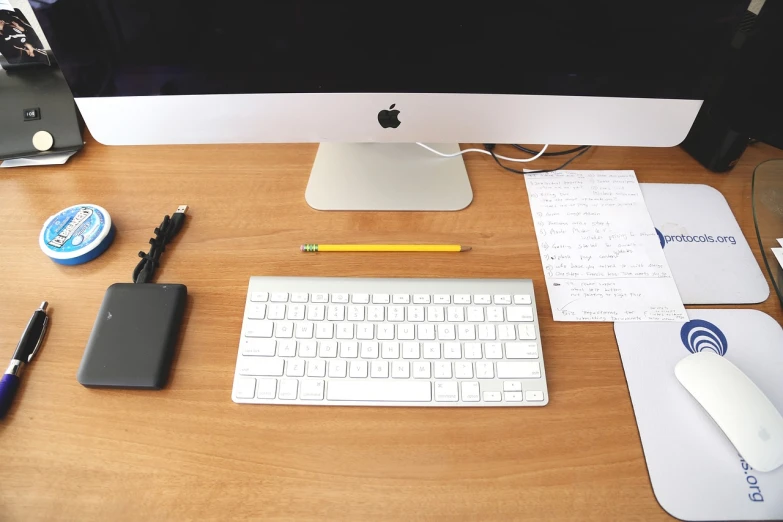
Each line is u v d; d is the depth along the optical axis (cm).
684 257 61
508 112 58
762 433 45
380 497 44
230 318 55
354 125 59
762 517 43
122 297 54
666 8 49
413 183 67
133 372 49
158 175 69
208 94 56
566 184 68
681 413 49
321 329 52
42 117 69
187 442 47
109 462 46
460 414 49
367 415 49
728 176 70
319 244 61
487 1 49
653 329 55
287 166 70
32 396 49
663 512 44
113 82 55
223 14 50
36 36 67
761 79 59
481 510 44
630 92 56
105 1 49
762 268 60
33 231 62
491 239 62
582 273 59
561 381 51
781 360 53
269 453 46
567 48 52
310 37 52
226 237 62
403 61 54
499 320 53
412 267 59
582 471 46
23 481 45
